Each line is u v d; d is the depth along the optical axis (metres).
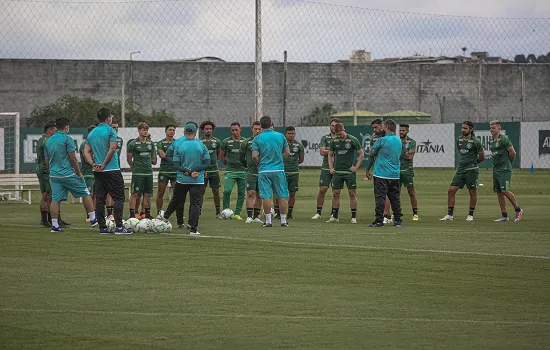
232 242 19.22
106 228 21.25
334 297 12.55
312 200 36.19
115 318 11.11
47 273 14.74
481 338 10.01
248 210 25.53
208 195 40.34
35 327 10.60
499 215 27.66
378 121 24.30
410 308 11.75
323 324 10.77
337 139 24.94
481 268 15.18
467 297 12.53
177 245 18.66
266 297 12.55
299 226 23.56
